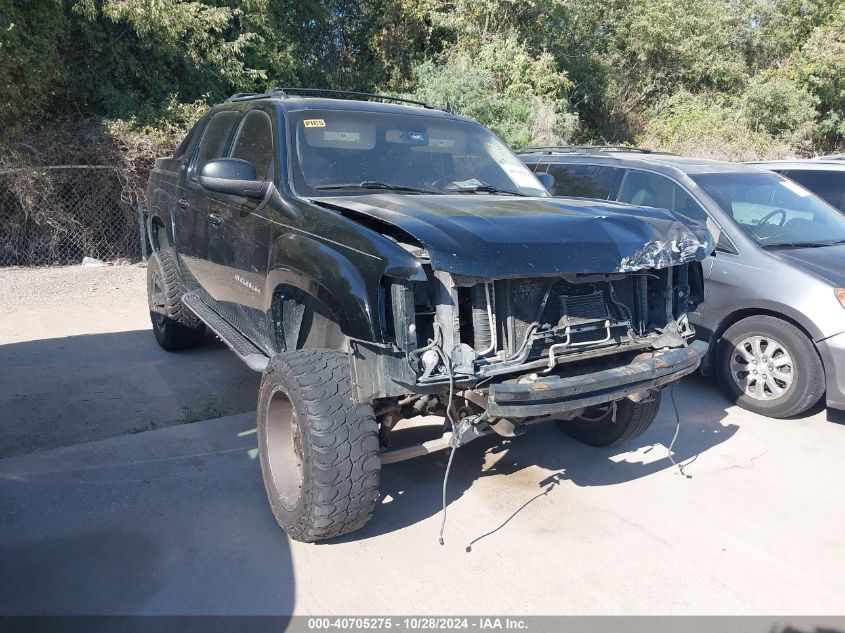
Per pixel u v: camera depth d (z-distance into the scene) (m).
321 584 3.20
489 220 3.25
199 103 11.71
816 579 3.35
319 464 3.14
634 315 3.68
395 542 3.54
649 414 4.35
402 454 3.42
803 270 5.13
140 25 10.93
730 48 26.39
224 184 3.94
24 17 9.52
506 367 3.11
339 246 3.22
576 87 22.03
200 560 3.32
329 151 4.18
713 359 5.69
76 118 11.27
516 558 3.45
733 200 5.89
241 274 4.30
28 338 6.75
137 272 10.00
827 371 4.96
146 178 10.54
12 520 3.57
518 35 19.05
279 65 14.80
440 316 3.01
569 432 4.85
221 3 13.32
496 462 4.49
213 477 4.08
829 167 8.02
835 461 4.60
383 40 18.58
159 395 5.32
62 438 4.54
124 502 3.78
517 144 15.09
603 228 3.39
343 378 3.24
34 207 10.13
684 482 4.27
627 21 24.14
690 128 22.09
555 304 3.34
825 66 22.31
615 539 3.64
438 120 4.77
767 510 3.97
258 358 3.97
